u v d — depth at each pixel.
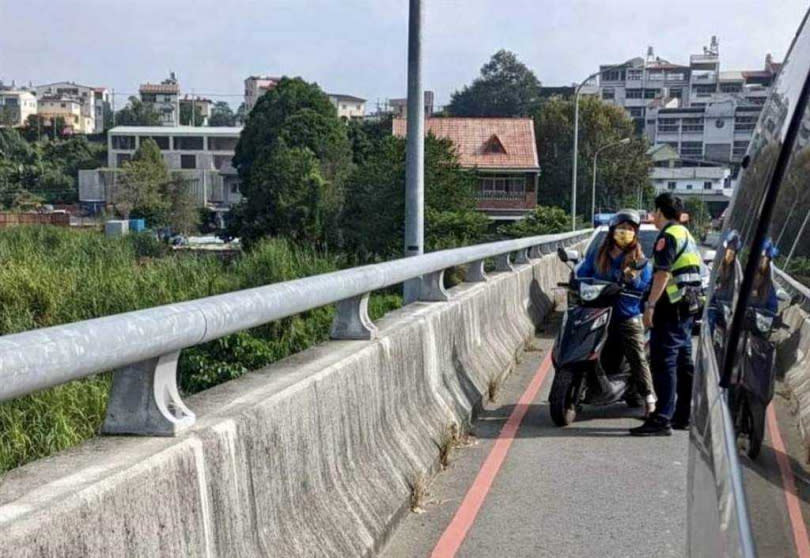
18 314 14.01
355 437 5.09
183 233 78.56
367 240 48.91
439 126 75.94
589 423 8.43
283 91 74.00
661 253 7.79
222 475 3.34
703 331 3.45
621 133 88.75
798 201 2.18
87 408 8.48
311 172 56.69
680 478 6.78
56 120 139.25
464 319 8.62
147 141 96.12
